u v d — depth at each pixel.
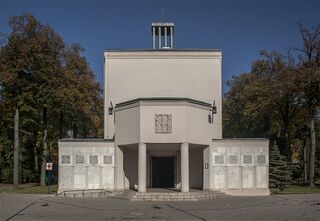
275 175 46.41
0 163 59.44
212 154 38.34
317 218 22.14
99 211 26.06
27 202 31.58
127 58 42.12
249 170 38.44
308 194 39.25
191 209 27.03
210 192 35.94
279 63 52.62
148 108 35.69
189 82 41.88
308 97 48.22
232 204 29.98
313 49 45.94
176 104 35.69
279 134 59.00
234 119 72.19
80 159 38.41
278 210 25.89
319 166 64.44
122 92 41.81
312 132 48.09
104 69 42.31
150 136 35.44
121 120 37.72
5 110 49.81
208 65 42.00
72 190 38.00
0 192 42.66
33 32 48.19
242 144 38.56
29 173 59.47
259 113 56.44
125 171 39.38
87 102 55.25
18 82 47.59
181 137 35.47
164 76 41.97
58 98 49.59
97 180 38.34
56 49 49.62
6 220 22.19
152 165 40.91
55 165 58.66
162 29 46.41
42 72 48.25
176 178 40.31
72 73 51.69
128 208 27.72
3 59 47.09
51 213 25.06
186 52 42.19
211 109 38.53
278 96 50.06
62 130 61.00
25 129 55.66
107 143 38.62
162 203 31.12
